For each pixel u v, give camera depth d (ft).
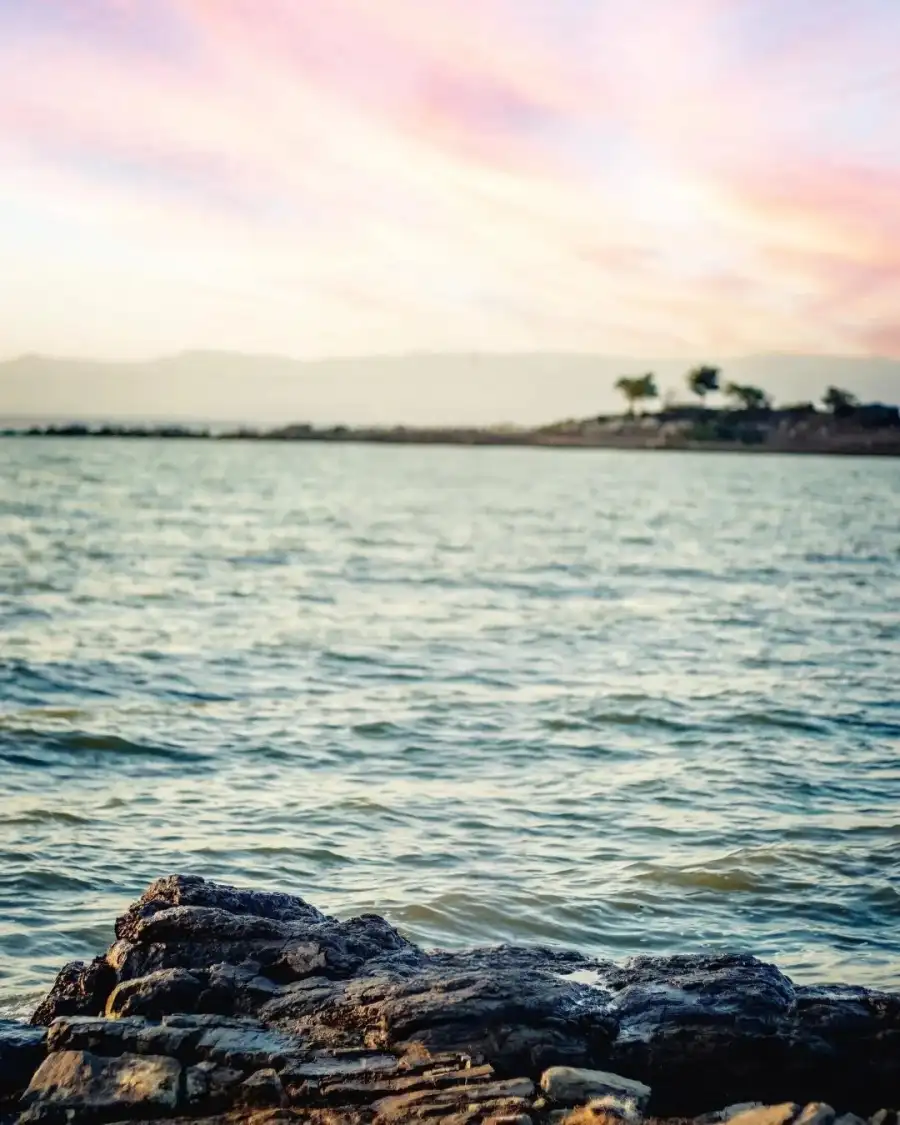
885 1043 38.19
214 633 157.48
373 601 201.05
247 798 79.30
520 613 187.73
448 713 109.29
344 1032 37.70
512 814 76.84
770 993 39.88
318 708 110.63
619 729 103.96
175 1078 34.73
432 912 59.57
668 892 62.64
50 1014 40.78
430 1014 37.45
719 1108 37.01
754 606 201.05
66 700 110.52
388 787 83.25
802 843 70.54
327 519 424.87
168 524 382.22
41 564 248.11
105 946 54.85
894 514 501.97
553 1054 36.63
